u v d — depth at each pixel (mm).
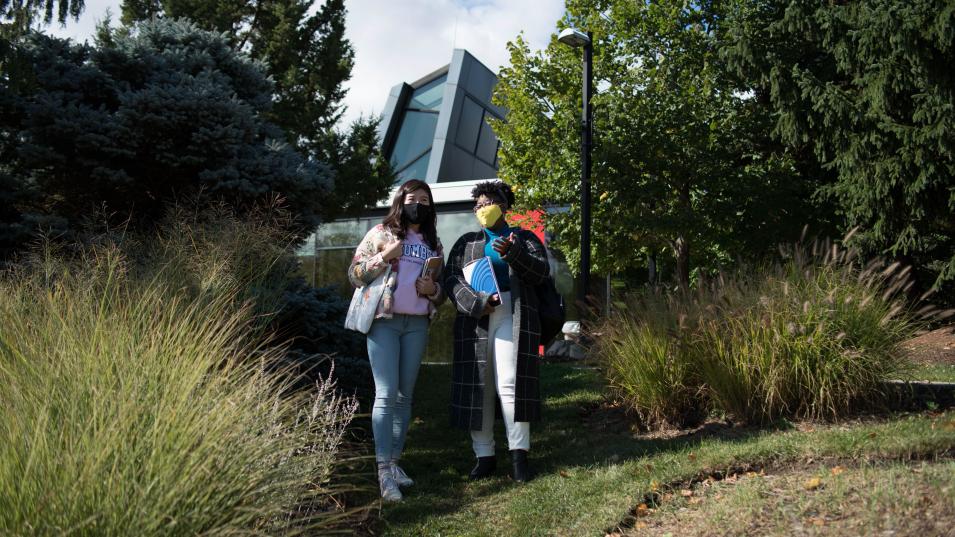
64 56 6891
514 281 4309
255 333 4480
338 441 3309
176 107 6383
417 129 25453
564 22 14727
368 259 4176
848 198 11625
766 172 12336
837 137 11305
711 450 3967
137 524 2014
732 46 12352
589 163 11016
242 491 2359
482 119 25562
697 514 3051
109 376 2496
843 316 4719
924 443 3457
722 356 4879
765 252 12055
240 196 6480
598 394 6551
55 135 6223
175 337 2986
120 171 6234
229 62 7660
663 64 13305
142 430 2320
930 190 11062
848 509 2680
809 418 4613
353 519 3500
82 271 4168
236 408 2580
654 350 5117
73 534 1936
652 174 12836
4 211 6246
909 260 11930
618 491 3561
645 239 13820
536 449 5004
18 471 2025
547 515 3422
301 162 7305
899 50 10359
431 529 3434
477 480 4324
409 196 4297
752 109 13008
